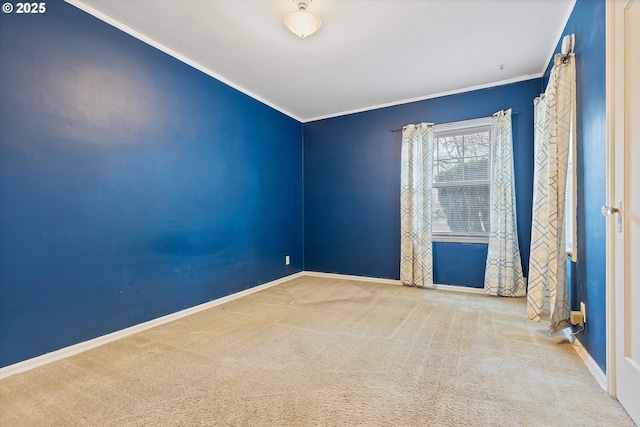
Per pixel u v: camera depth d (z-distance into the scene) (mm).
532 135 3561
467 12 2398
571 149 2244
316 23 2350
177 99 3020
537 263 2664
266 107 4285
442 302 3373
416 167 4102
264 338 2418
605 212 1603
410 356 2086
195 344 2322
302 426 1407
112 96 2480
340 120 4762
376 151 4500
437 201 4086
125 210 2562
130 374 1887
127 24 2541
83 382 1805
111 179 2469
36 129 2051
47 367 2000
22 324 1980
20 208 1979
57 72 2156
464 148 3945
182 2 2271
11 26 1951
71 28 2230
